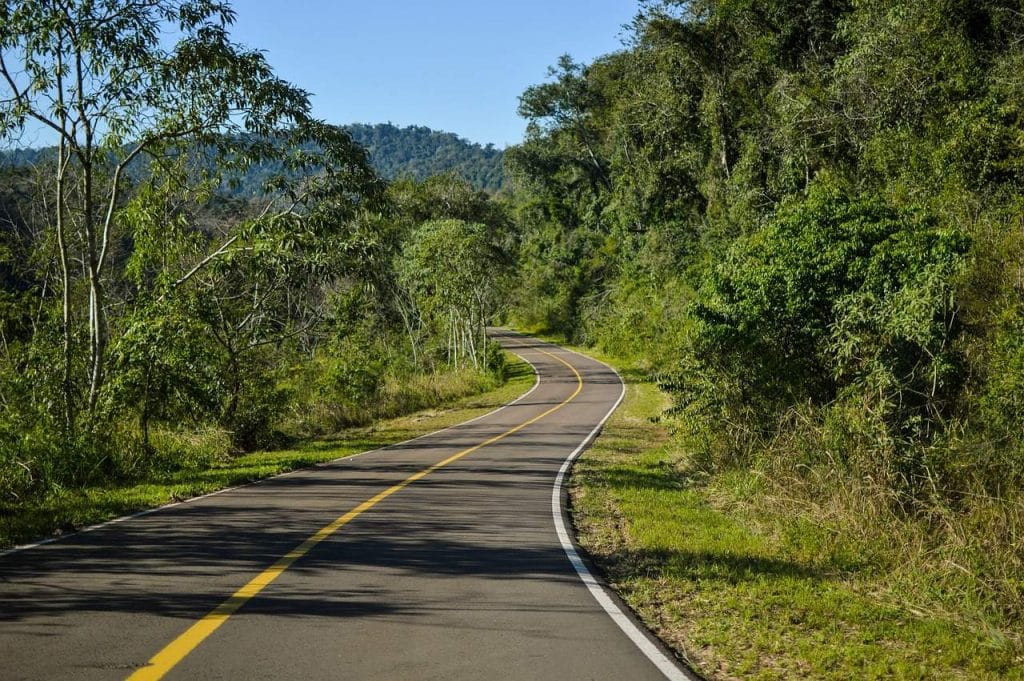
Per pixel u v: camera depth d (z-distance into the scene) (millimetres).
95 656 5098
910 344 12312
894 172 23625
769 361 14484
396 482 14328
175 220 20625
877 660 5695
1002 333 11383
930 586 7727
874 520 9562
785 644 5941
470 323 51375
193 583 7027
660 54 43531
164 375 17484
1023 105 19406
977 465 9977
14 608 6172
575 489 13969
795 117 31328
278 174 19000
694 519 10992
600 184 82812
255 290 22688
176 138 18328
